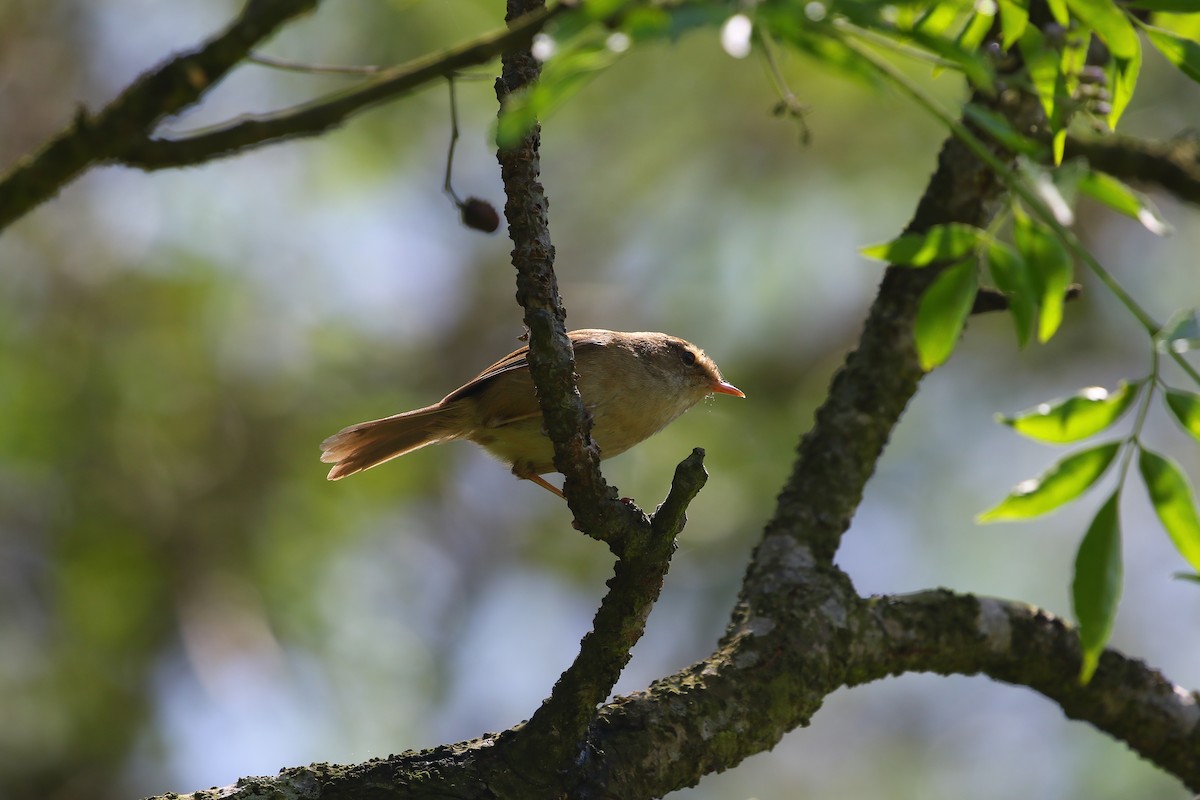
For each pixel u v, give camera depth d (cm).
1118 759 1265
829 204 1276
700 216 1304
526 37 500
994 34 687
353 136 1248
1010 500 534
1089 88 630
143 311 1203
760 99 1245
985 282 781
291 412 1227
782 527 741
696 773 604
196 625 1168
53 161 490
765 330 1305
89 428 1167
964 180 785
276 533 1203
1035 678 754
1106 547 524
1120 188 490
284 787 527
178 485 1194
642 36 368
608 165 1323
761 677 645
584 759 567
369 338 1312
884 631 701
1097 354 1316
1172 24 573
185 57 491
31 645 1172
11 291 1179
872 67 411
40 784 1152
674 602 1261
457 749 557
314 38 1197
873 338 797
